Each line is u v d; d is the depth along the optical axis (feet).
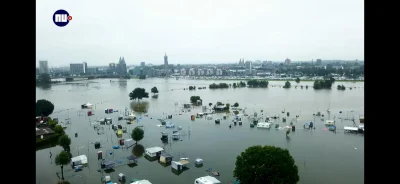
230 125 313.53
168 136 275.80
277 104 474.49
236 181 157.38
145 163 199.72
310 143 244.63
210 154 218.18
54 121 318.65
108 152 225.15
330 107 432.66
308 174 173.27
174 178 170.60
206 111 422.82
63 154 177.47
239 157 143.95
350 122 327.88
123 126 322.34
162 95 639.76
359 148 227.40
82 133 291.38
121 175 167.94
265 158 135.74
